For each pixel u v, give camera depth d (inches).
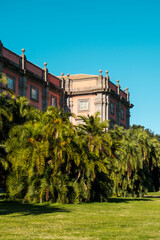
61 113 1051.9
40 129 932.6
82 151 965.2
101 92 2118.6
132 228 513.0
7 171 956.0
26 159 868.6
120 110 2396.7
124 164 1314.0
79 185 974.4
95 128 1075.3
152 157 1558.8
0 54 1494.8
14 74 1627.7
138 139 1462.8
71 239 410.3
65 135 951.6
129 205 975.6
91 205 924.0
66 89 2203.5
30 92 1774.1
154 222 594.9
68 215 670.5
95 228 505.7
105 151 1061.8
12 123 1010.7
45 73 1931.6
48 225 525.0
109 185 1112.2
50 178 936.3
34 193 920.9
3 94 1018.1
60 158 919.0
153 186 2151.8
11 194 943.0
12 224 525.3
